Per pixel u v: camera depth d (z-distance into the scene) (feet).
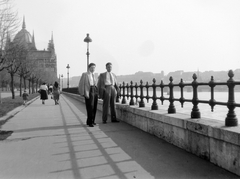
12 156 13.57
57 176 10.41
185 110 26.89
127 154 13.58
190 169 10.91
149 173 10.56
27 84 286.05
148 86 21.79
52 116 33.53
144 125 20.62
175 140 15.29
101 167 11.49
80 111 41.14
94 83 24.35
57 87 59.67
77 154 13.80
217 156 11.24
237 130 10.18
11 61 74.54
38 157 13.32
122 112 27.40
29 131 21.61
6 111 39.52
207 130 11.75
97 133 20.03
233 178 9.70
